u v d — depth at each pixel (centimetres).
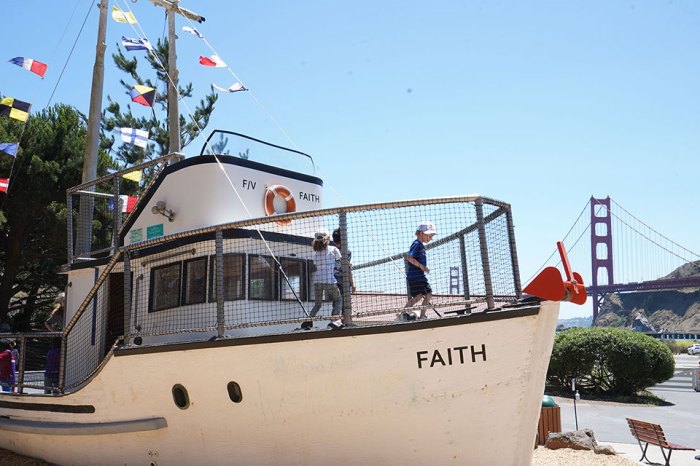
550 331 579
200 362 666
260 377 639
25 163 2070
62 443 799
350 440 620
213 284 738
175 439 699
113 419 738
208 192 774
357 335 601
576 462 997
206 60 1099
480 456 593
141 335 742
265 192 815
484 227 606
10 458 854
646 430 1116
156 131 2225
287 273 776
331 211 621
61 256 2259
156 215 827
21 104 1184
